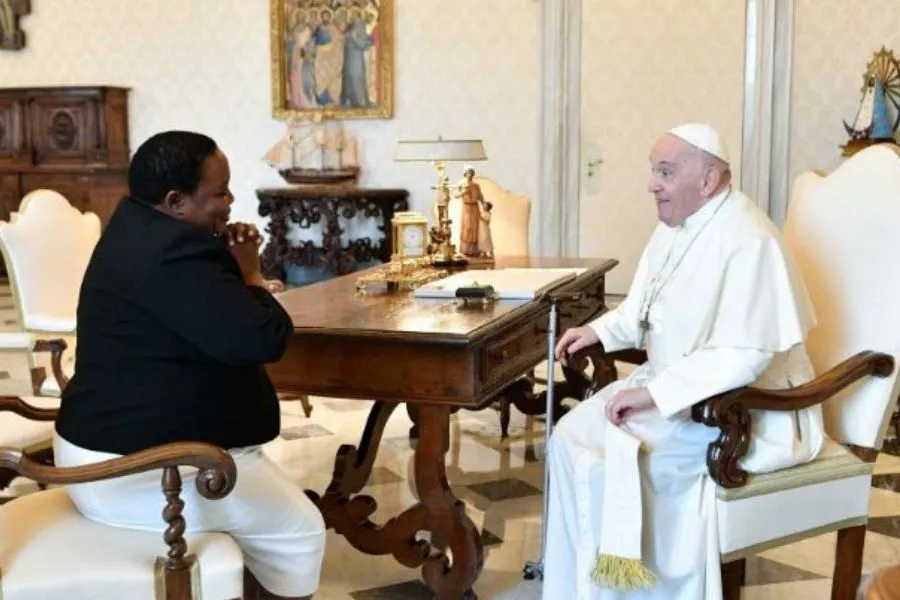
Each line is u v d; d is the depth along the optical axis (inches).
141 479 84.4
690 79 315.0
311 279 354.0
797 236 114.5
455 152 190.4
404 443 179.6
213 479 78.1
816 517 99.0
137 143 372.2
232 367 87.3
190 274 82.1
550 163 329.1
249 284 91.2
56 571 78.5
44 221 158.2
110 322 84.4
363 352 110.0
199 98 364.5
